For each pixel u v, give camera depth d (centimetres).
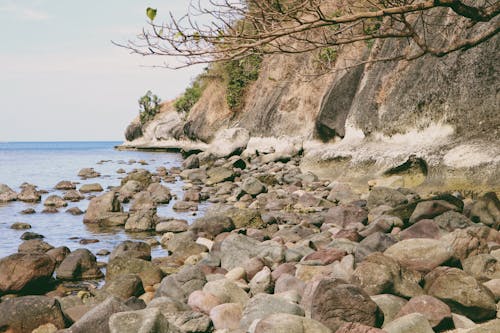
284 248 887
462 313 579
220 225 1195
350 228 1056
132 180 2327
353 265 698
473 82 1575
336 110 2494
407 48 1992
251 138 3316
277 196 1789
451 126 1623
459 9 669
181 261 1005
